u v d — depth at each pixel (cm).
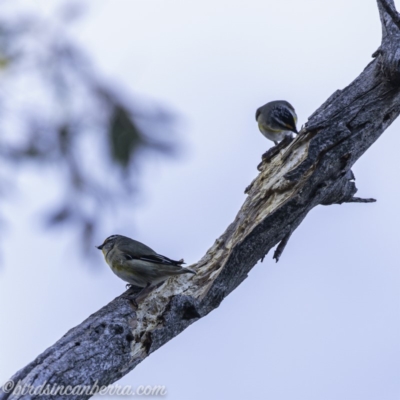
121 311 1020
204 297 1080
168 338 1048
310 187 1112
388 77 1135
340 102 1155
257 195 1200
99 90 506
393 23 1186
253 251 1109
